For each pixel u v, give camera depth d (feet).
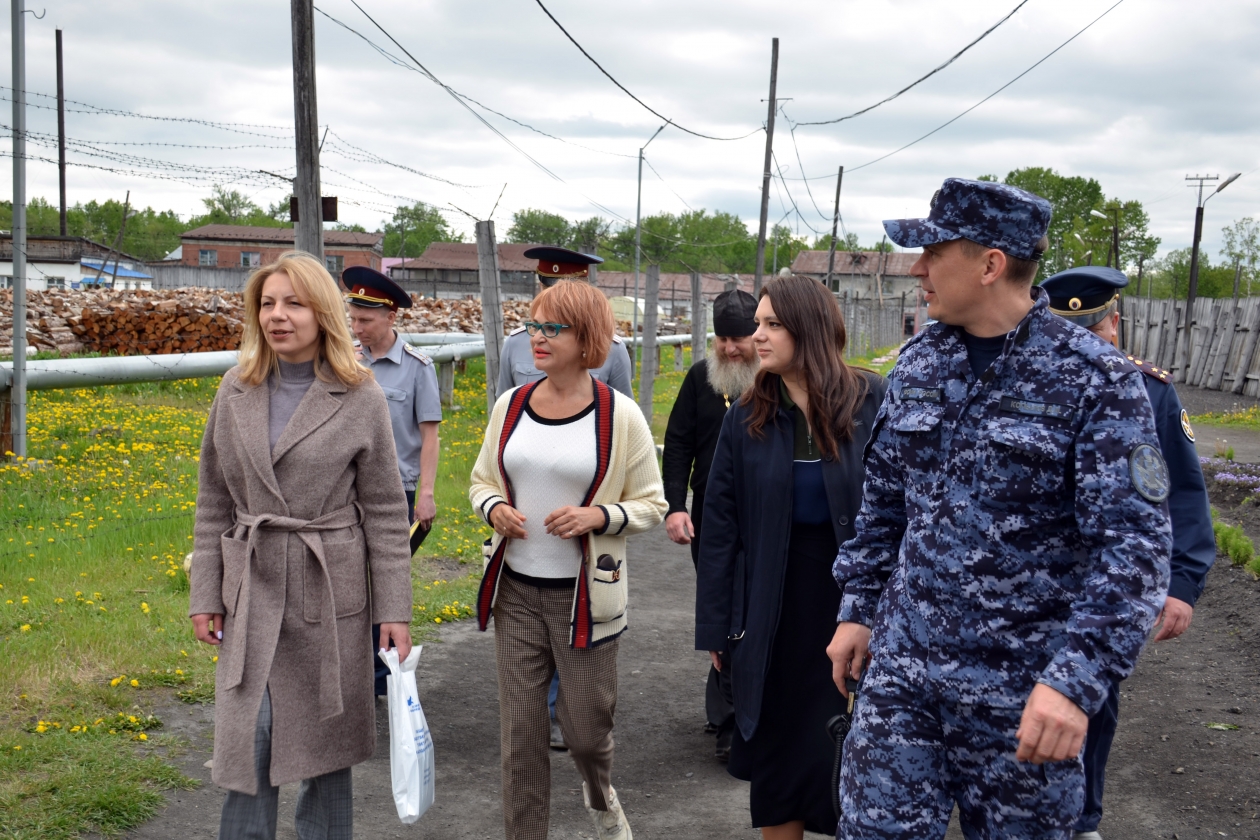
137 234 376.07
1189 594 9.88
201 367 33.94
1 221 360.28
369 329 15.31
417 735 9.70
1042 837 6.93
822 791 9.96
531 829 10.57
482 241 26.32
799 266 316.19
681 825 12.39
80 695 14.07
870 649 7.60
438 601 20.76
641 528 10.53
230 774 8.96
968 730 7.03
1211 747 14.96
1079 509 6.51
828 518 10.15
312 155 23.34
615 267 284.41
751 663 10.11
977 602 6.86
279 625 9.14
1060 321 6.83
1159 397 10.12
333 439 9.41
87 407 39.04
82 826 10.82
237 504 9.39
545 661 10.62
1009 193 6.83
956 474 6.97
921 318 208.23
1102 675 6.18
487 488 10.80
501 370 17.04
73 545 20.72
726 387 13.89
